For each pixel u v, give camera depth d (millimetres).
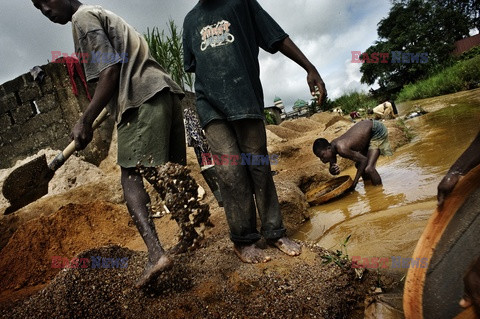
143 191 1986
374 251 2203
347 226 2898
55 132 7848
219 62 2072
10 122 8141
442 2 35281
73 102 7727
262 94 2277
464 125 5973
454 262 1246
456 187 1245
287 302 1694
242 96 2043
